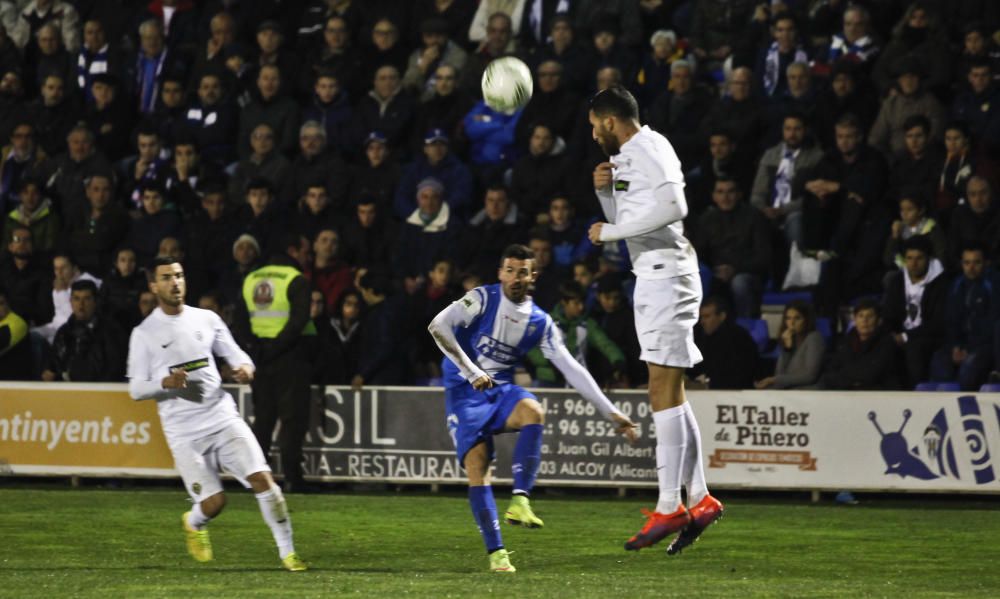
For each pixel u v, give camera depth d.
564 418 40.69
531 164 49.25
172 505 37.53
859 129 46.28
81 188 53.56
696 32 54.31
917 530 32.56
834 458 38.78
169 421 26.67
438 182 48.53
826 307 45.31
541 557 27.94
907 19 50.31
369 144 51.34
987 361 39.91
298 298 40.66
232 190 52.62
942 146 46.22
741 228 46.28
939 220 45.38
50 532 31.94
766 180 48.19
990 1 50.91
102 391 42.91
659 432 24.39
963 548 29.41
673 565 26.64
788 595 21.56
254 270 43.59
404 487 42.72
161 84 58.81
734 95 49.47
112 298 46.72
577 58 52.06
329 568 26.06
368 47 57.84
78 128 54.03
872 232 45.47
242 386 42.44
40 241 52.72
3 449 43.56
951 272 43.22
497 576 24.12
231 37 57.75
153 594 21.59
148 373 26.67
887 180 46.66
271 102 54.19
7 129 58.69
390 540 30.81
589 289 44.38
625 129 24.19
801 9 52.88
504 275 26.30
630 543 24.33
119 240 51.75
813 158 47.47
